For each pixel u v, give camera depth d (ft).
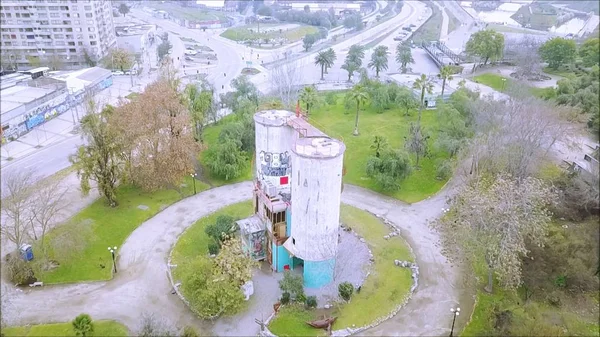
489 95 299.58
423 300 157.07
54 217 199.41
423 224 205.46
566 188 200.75
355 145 282.36
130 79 451.94
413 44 630.74
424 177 245.24
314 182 144.36
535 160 213.87
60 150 277.44
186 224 200.95
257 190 178.70
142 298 156.04
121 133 208.44
